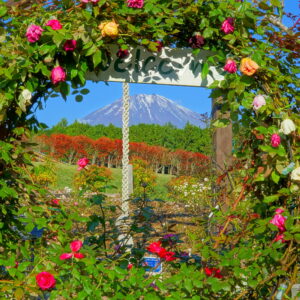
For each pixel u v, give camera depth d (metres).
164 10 2.20
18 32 2.15
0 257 2.02
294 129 2.02
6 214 2.33
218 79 2.38
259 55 2.19
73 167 17.55
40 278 1.79
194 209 7.11
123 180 5.72
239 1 2.33
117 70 2.34
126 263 2.24
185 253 2.67
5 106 2.09
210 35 2.22
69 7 2.24
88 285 1.84
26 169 2.27
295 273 1.96
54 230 2.06
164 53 2.36
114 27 2.12
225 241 2.17
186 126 33.97
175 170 28.62
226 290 1.86
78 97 2.24
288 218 1.94
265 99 2.16
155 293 1.88
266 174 2.12
